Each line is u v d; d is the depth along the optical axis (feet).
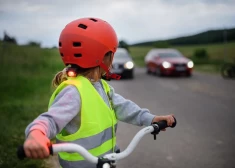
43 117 5.67
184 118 25.08
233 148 17.98
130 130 21.91
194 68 76.38
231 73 54.39
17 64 51.01
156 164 15.87
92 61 6.59
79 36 6.47
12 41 55.62
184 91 40.01
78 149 5.36
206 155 16.98
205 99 33.76
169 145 18.65
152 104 31.32
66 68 6.85
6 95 33.58
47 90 37.65
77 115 6.26
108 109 6.56
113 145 6.73
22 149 4.89
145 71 74.84
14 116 24.29
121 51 60.64
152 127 6.73
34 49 58.75
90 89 6.39
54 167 15.14
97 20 6.76
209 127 22.34
